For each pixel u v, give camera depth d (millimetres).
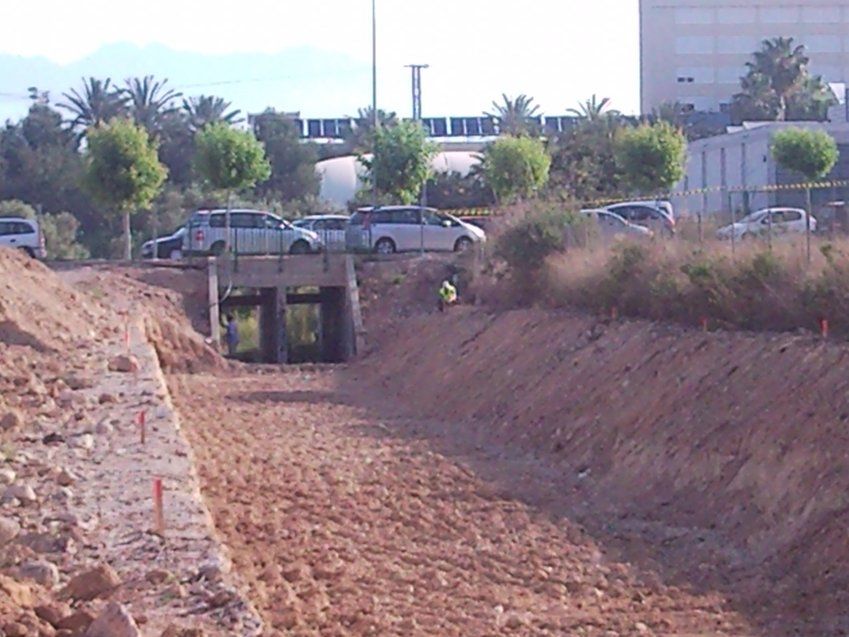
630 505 19250
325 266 42906
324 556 15820
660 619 13977
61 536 12742
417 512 18828
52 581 11555
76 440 17812
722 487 18250
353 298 41625
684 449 19656
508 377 28375
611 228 36094
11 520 13109
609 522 18406
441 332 35844
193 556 12312
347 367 38844
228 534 16750
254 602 12445
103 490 14875
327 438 25609
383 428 27062
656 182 48531
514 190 48312
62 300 34250
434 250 45719
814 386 18406
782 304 22141
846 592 14398
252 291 44312
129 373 25219
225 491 19703
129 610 10477
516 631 13086
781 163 47656
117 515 13758
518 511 19031
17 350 27406
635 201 48531
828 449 16781
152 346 33062
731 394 20094
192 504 14258
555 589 15148
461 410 28719
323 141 88875
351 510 18781
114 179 44719
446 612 13719
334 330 44656
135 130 45344
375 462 22766
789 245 23406
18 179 74000
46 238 62938
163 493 14664
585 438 22672
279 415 29062
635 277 27750
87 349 29141
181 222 67062
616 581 15547
